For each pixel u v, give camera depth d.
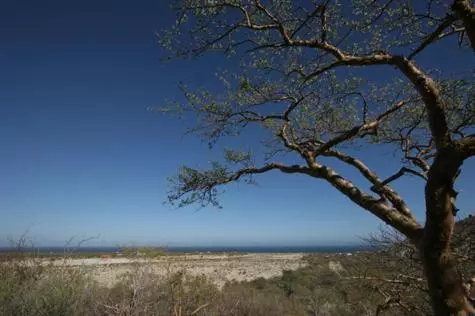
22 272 9.95
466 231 6.71
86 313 9.65
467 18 3.95
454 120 6.38
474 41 3.98
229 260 47.69
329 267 14.18
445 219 3.74
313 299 19.23
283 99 6.96
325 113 7.50
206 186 7.57
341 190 5.29
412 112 7.33
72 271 10.45
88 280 10.56
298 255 60.34
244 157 7.46
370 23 5.67
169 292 10.25
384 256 8.31
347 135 5.63
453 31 5.43
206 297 11.79
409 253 7.67
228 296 15.42
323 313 17.19
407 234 4.47
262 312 16.95
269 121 7.67
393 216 4.64
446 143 3.80
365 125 5.59
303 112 7.59
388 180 4.93
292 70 6.22
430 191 3.79
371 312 8.95
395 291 7.28
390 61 4.76
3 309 8.98
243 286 23.77
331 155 6.42
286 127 6.92
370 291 8.08
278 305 19.28
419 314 7.46
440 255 3.76
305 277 26.62
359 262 8.84
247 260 48.44
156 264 10.82
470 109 6.03
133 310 9.41
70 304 9.39
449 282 3.71
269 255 62.81
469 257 6.13
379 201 4.85
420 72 4.42
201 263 34.00
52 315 9.05
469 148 3.58
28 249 10.74
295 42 5.57
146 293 9.89
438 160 3.73
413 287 7.22
